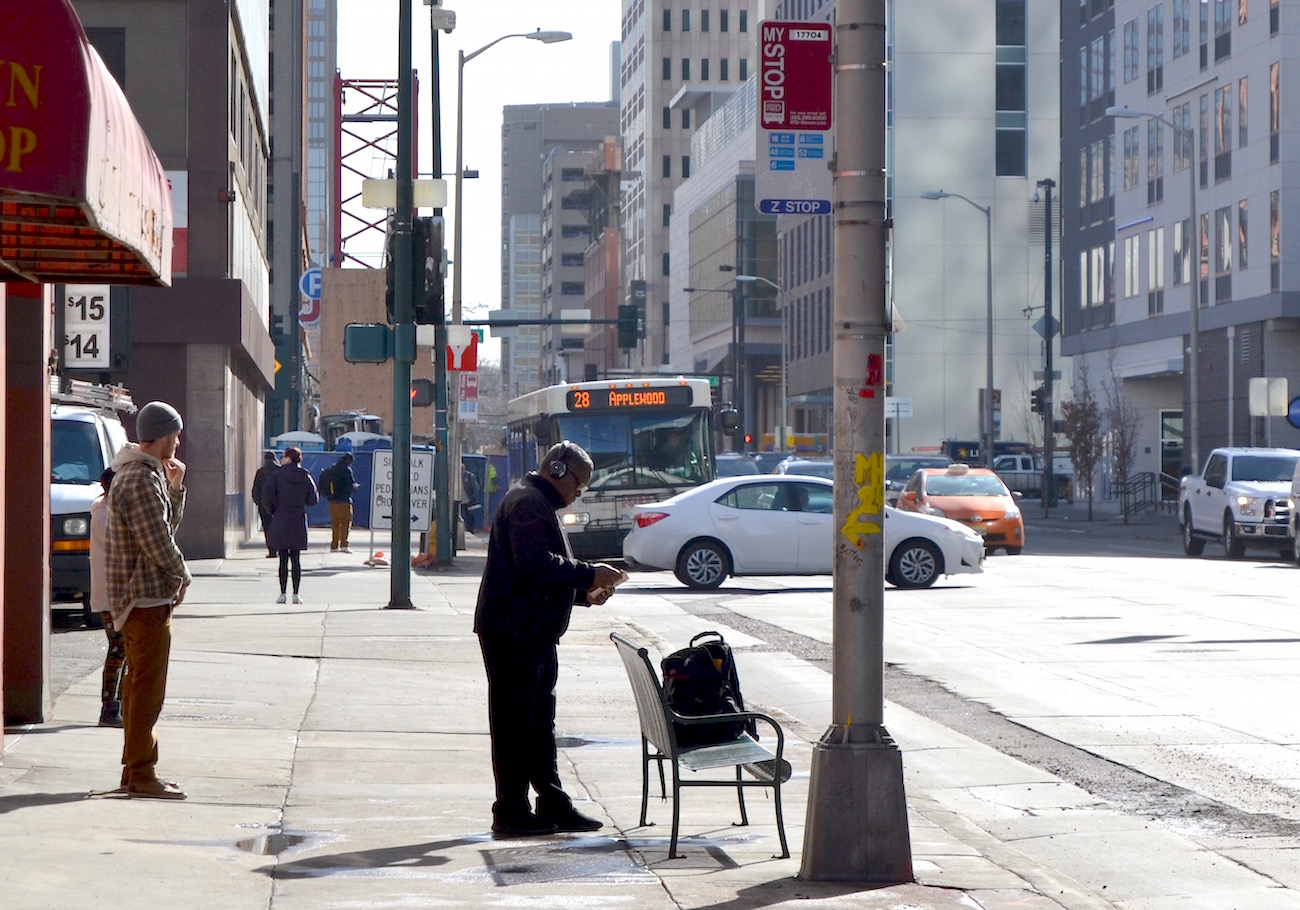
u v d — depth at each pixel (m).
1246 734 12.36
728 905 6.91
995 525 36.31
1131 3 69.12
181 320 34.03
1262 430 57.12
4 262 9.33
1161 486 69.69
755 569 26.31
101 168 7.31
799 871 7.56
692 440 32.53
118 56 34.09
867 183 7.52
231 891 7.02
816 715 13.73
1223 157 60.22
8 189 6.88
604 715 13.43
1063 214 78.38
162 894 6.88
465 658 16.94
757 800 9.88
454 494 37.09
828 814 7.44
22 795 9.16
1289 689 14.70
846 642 7.52
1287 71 55.38
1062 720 13.07
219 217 34.34
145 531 9.22
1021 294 98.12
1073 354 77.12
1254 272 57.66
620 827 8.90
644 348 173.25
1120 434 63.03
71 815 8.59
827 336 103.44
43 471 12.02
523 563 8.38
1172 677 15.52
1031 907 7.00
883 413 7.52
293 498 23.00
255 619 20.53
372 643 18.06
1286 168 55.56
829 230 103.19
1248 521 34.69
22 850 7.57
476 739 12.01
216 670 15.54
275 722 12.61
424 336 31.23
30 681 12.05
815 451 84.38
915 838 8.63
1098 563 33.66
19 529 12.00
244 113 40.56
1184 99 63.66
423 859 7.86
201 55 34.16
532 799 9.77
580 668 16.50
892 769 7.47
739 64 174.25
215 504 34.72
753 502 26.41
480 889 7.19
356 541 45.16
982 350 97.81
